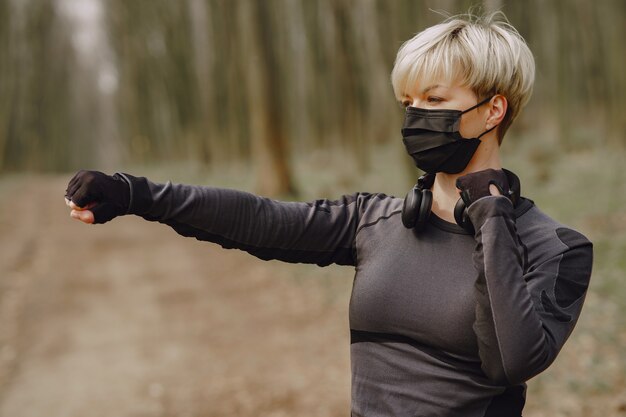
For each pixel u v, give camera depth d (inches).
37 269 471.8
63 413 228.4
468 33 63.6
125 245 563.8
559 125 791.1
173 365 269.1
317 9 999.6
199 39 1247.5
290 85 1173.7
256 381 244.4
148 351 288.7
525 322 55.9
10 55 1592.0
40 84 1750.7
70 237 614.2
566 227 64.1
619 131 748.0
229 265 445.4
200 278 421.4
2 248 554.3
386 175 693.3
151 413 223.9
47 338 313.9
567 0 832.3
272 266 418.6
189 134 1250.0
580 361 219.6
